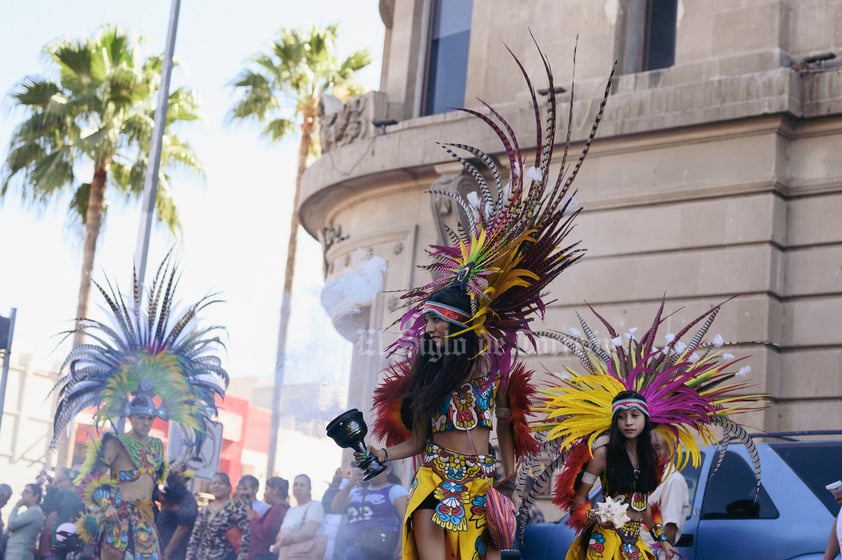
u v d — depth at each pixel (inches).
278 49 1275.8
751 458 299.4
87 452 340.5
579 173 595.5
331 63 1286.9
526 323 216.5
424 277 656.4
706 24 583.5
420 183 669.3
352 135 713.0
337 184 705.0
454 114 657.0
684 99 565.0
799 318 537.3
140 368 345.7
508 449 221.0
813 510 295.7
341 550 346.3
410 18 722.8
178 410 343.9
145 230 757.9
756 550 297.7
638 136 579.2
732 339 537.6
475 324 208.2
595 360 298.2
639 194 574.9
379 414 216.4
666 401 284.5
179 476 350.9
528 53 643.5
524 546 351.3
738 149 554.3
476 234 222.2
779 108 539.2
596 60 617.9
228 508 346.9
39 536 367.9
